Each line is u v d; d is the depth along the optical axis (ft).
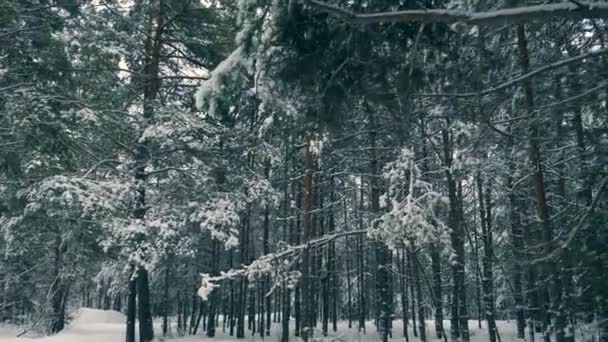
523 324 71.72
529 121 26.55
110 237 49.73
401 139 34.78
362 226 72.54
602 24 26.00
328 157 64.08
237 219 51.34
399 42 20.85
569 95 24.45
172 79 62.44
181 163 56.59
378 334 88.02
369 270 118.21
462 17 16.46
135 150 57.00
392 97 22.06
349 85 21.59
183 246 52.08
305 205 59.93
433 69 22.77
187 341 77.77
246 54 20.18
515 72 26.03
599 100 23.52
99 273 94.53
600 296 29.22
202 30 57.47
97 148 56.34
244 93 22.72
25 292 92.38
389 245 37.86
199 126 53.11
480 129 28.99
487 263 67.87
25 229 61.05
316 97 21.93
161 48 62.39
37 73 47.11
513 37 31.30
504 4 20.18
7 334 83.61
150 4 56.24
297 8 18.94
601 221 27.40
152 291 121.49
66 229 54.44
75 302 109.40
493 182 56.24
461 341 67.21
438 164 65.92
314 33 19.95
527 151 31.32
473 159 40.65
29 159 49.47
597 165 28.25
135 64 60.85
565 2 15.97
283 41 20.06
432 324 108.47
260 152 55.52
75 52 49.24
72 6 48.60
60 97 48.37
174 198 55.26
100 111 50.88
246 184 55.52
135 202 54.24
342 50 20.62
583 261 27.43
